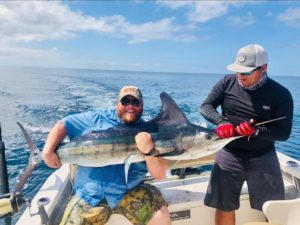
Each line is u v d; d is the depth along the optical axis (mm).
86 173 2539
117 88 25109
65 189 2891
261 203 2764
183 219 2820
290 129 2703
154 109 14062
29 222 2297
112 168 2518
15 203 2189
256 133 2453
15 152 7695
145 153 2314
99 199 2482
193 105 16797
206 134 2361
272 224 2225
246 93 2730
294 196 2945
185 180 3229
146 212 2512
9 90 23141
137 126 2451
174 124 2414
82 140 2393
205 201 2799
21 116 12289
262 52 2588
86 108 13945
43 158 2449
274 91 2658
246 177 2791
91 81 36406
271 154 2768
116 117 2594
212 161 3008
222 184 2762
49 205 2461
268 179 2719
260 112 2699
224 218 2807
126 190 2543
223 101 2900
